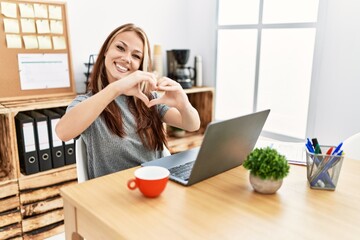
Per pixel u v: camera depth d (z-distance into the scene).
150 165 1.22
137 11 2.63
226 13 2.79
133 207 0.91
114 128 1.41
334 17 2.12
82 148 1.39
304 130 2.46
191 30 3.00
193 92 2.76
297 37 2.38
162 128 1.59
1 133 1.90
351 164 1.27
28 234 1.97
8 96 2.03
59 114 2.02
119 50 1.43
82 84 2.44
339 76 2.15
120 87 1.22
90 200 0.95
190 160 1.29
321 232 0.81
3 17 1.96
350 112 2.13
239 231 0.80
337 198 0.99
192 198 0.97
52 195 2.03
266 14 2.53
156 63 2.67
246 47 2.71
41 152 1.96
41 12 2.09
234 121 1.03
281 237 0.78
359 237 0.79
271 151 1.02
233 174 1.16
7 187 1.85
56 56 2.19
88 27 2.40
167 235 0.78
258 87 2.68
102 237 0.88
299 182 1.10
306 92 2.40
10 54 2.00
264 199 0.97
